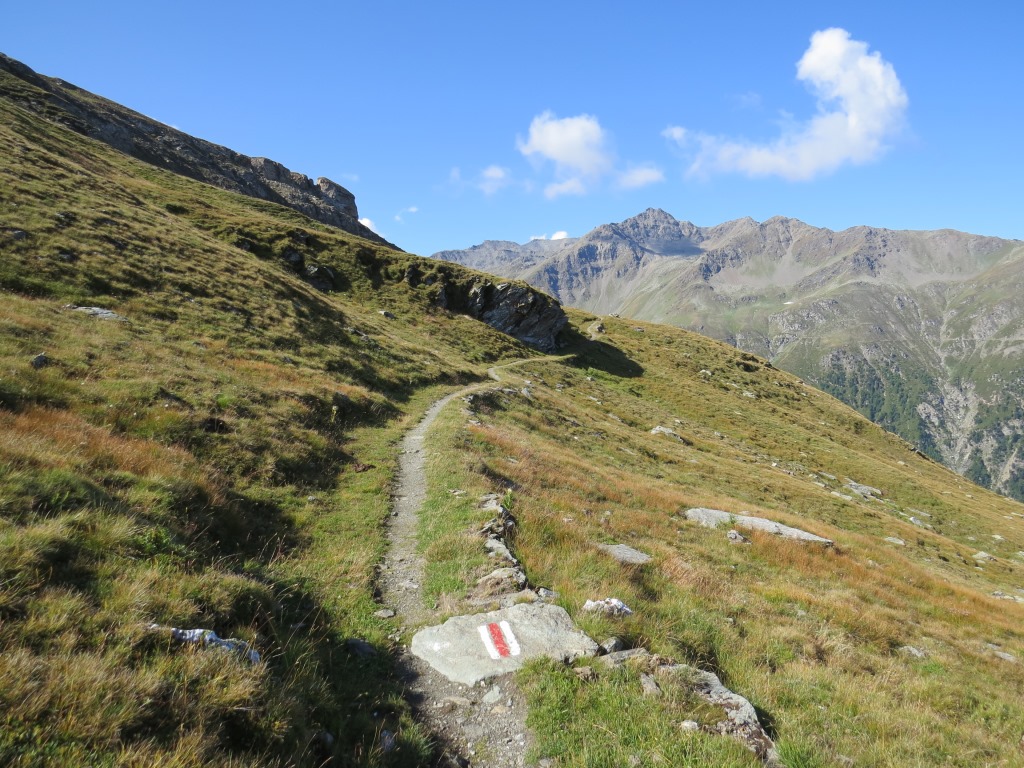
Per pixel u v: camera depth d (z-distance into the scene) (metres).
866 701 9.95
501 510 15.68
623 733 6.78
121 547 7.96
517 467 23.62
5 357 17.33
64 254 30.78
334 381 32.28
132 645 5.87
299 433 21.34
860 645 14.26
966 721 10.69
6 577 6.25
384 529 15.08
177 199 70.00
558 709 7.22
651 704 7.32
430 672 8.44
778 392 102.62
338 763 6.07
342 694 7.40
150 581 7.26
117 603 6.51
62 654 5.38
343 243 79.19
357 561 12.34
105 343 22.45
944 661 14.50
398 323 66.44
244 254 52.41
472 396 39.56
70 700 4.87
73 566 7.05
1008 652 17.52
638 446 43.53
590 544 15.45
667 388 82.44
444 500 16.92
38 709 4.68
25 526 7.46
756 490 40.75
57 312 24.30
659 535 20.53
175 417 17.22
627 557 15.64
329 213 161.38
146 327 27.61
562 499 21.05
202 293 36.28
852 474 64.50
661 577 14.70
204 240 49.19
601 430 45.19
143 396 18.19
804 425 85.62
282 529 13.86
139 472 12.06
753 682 9.63
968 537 52.88
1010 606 23.69
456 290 83.25
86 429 13.55
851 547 26.59
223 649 6.34
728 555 20.59
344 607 10.20
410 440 26.52
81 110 108.00
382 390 36.84
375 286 74.25
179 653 6.03
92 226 36.59
